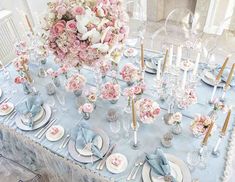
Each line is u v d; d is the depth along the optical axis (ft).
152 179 4.33
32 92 6.23
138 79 5.64
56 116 5.67
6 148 6.70
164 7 14.03
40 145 5.17
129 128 5.14
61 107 5.86
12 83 6.59
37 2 12.50
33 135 5.34
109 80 6.42
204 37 11.69
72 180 5.69
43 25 4.45
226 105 5.16
